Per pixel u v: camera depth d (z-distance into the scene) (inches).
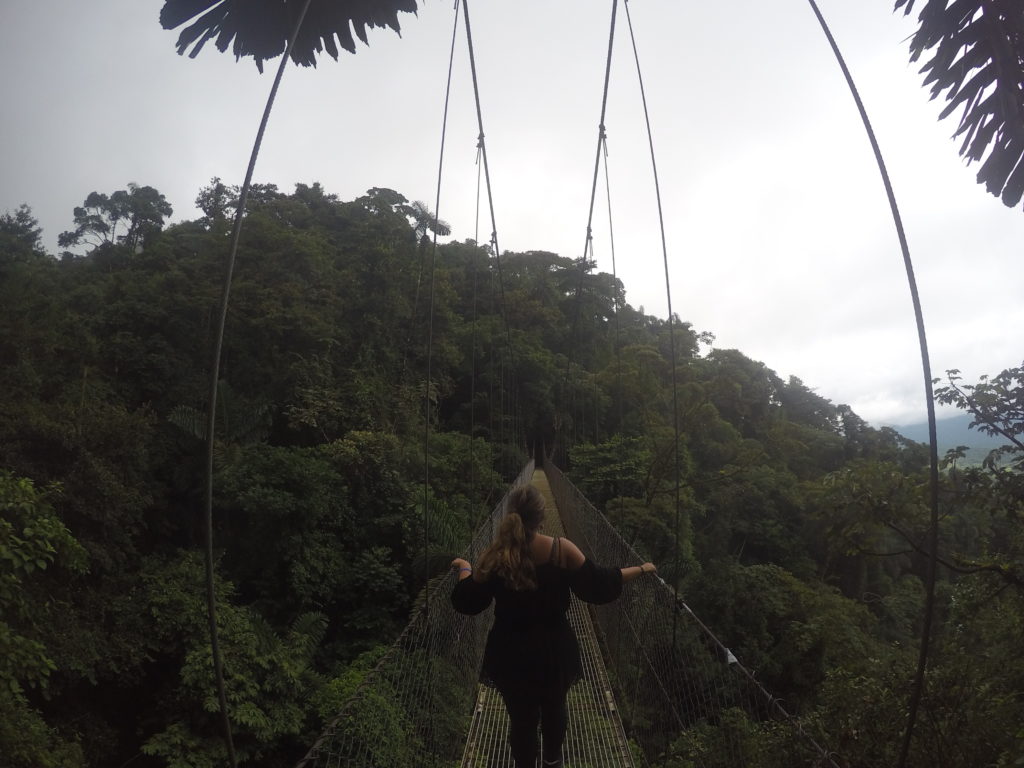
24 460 372.5
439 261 1030.4
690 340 1482.5
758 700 70.8
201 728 319.9
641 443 652.7
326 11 75.4
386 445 566.6
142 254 730.2
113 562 385.7
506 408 883.4
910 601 609.9
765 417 1283.2
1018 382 166.9
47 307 523.5
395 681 79.9
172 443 506.6
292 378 622.8
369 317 756.0
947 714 161.8
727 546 747.4
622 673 142.8
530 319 1180.5
